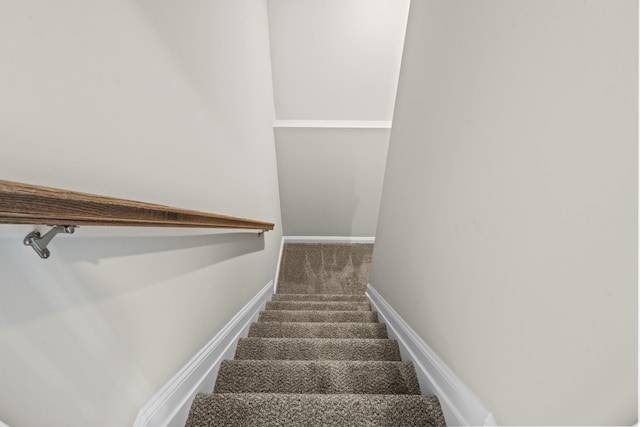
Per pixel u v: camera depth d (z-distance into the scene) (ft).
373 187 13.48
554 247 1.89
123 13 2.39
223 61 5.11
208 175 4.40
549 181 1.93
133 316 2.61
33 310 1.69
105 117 2.20
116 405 2.39
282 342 5.27
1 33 1.46
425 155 4.38
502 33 2.52
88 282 2.09
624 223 1.42
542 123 2.00
